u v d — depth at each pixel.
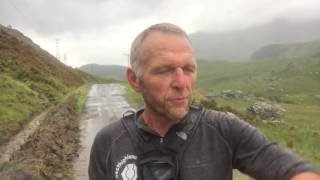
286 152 0.60
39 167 4.43
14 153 4.89
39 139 6.03
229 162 0.65
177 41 0.63
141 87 0.66
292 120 19.84
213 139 0.66
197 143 0.66
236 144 0.65
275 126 10.79
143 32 0.66
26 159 4.54
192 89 0.64
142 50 0.65
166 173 0.66
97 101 17.95
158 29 0.64
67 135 7.75
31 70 21.61
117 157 0.70
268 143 0.63
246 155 0.64
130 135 0.70
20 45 26.39
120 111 13.66
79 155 6.21
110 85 35.12
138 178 0.68
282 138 8.41
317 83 67.81
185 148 0.66
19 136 8.92
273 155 0.61
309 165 0.57
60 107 12.47
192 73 0.64
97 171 0.75
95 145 0.75
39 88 18.78
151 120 0.68
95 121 11.04
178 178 0.66
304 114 26.41
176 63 0.63
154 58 0.63
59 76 28.02
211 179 0.65
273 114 15.84
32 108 12.88
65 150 6.15
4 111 11.05
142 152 0.68
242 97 36.28
